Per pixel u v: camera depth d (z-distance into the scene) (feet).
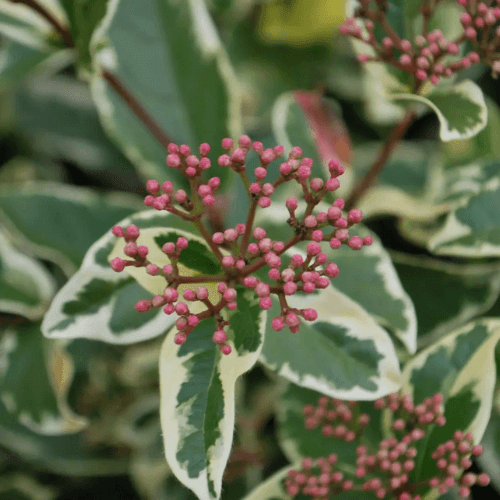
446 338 1.50
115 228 1.36
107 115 1.61
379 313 1.50
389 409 1.49
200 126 1.59
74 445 1.84
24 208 1.69
